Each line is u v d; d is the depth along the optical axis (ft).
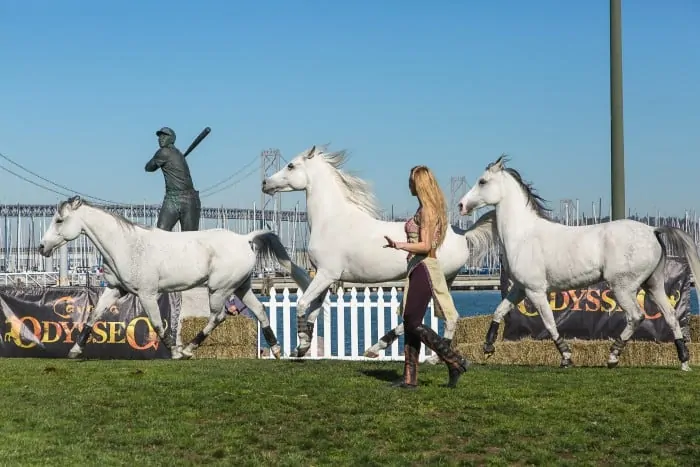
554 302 53.57
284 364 44.83
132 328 55.21
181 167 61.36
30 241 350.02
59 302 56.08
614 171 50.11
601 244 42.37
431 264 33.88
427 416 31.48
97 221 48.19
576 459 27.35
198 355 55.21
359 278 46.42
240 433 30.04
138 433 30.19
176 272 48.67
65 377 40.04
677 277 52.26
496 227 46.57
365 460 27.14
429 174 33.96
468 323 54.85
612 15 50.06
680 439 29.12
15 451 27.96
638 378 38.17
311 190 47.21
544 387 35.70
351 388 35.68
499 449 28.32
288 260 51.47
